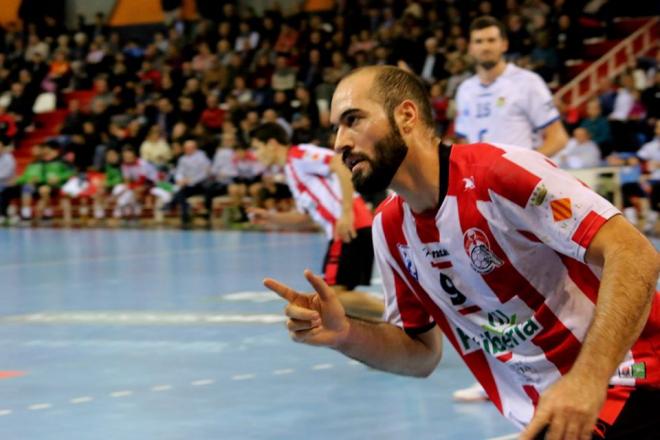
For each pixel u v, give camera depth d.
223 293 11.92
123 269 14.82
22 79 30.48
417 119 3.09
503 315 3.24
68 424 6.27
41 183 25.62
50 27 32.41
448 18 24.30
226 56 27.44
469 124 7.93
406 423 6.13
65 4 34.50
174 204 22.86
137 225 23.50
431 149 3.11
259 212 8.60
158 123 25.77
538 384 3.27
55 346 8.94
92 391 7.16
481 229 3.08
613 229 2.89
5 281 13.86
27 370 7.93
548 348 3.19
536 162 3.00
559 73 22.67
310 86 24.45
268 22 27.59
